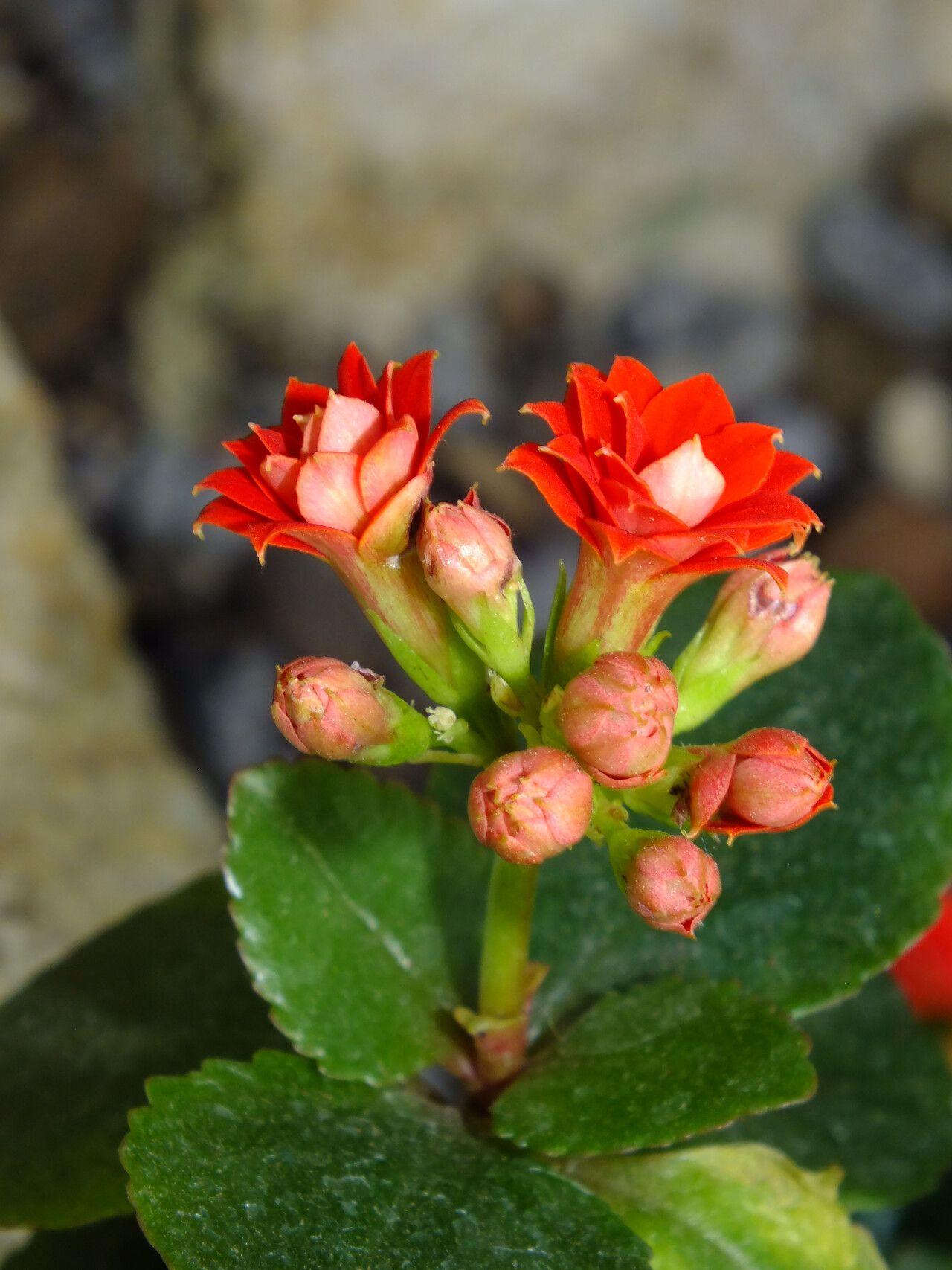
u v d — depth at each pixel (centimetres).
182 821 29
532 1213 18
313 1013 19
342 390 18
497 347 52
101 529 44
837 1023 22
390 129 51
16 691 29
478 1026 19
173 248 50
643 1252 18
